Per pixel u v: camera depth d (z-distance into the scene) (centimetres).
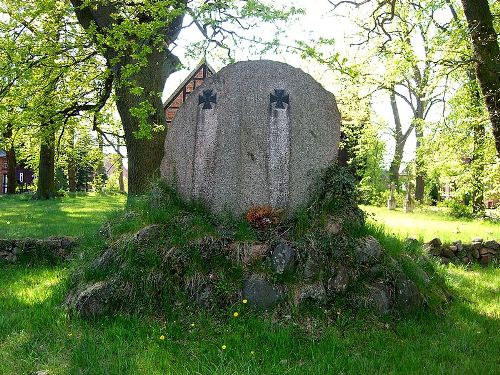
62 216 1653
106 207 2077
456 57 1173
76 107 1336
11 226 1335
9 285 775
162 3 983
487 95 1041
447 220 1831
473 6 1007
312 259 632
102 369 466
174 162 773
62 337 549
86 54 1244
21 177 5178
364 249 657
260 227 693
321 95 759
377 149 3172
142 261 634
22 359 491
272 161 747
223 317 592
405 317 622
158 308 609
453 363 505
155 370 466
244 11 1082
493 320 649
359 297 618
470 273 943
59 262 934
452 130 1558
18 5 1089
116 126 1631
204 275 626
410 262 697
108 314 604
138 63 1018
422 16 1350
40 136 1319
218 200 750
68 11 1138
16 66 1059
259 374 461
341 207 705
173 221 689
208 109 768
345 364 486
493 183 1488
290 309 596
